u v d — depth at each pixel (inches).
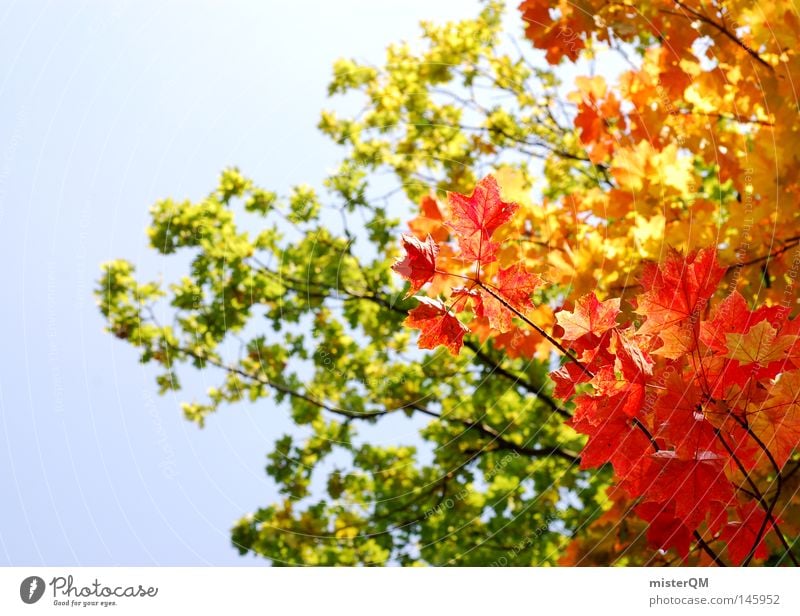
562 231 150.4
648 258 134.3
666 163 137.7
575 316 97.7
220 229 240.7
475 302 98.2
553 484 231.1
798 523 123.7
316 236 243.4
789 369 88.8
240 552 229.9
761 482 124.3
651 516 100.7
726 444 92.4
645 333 94.7
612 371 94.3
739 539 103.8
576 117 149.4
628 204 140.3
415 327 94.7
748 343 88.2
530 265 147.7
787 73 115.6
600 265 140.3
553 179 231.6
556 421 245.3
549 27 137.2
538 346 150.8
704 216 131.6
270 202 240.8
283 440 244.2
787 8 113.0
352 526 241.8
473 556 228.5
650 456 93.4
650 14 128.1
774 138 117.8
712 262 93.5
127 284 226.1
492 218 95.5
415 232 167.5
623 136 145.7
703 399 92.0
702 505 93.0
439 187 225.5
